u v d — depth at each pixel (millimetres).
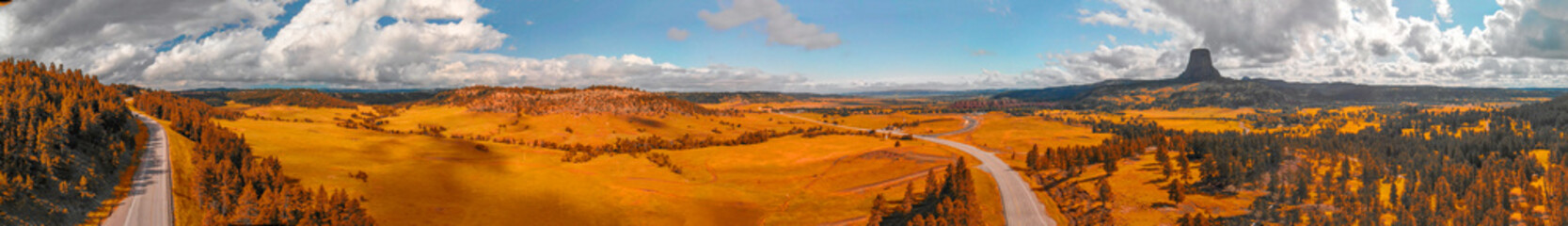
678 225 147750
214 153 147125
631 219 149250
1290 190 155375
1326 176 156375
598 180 196875
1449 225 127625
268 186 122938
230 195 117188
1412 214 129875
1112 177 183000
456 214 141625
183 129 190375
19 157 104125
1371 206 136375
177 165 140750
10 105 137250
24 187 96812
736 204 170250
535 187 176125
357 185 150875
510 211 148250
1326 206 143250
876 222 144250
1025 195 173250
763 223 153000
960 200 136875
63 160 113500
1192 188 165500
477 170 199750
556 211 152125
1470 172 160625
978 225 129125
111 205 110875
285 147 196375
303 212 114812
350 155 197625
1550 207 138250
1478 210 131500
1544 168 184250
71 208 102812
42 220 94875
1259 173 170500
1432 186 152750
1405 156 194000
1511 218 135750
